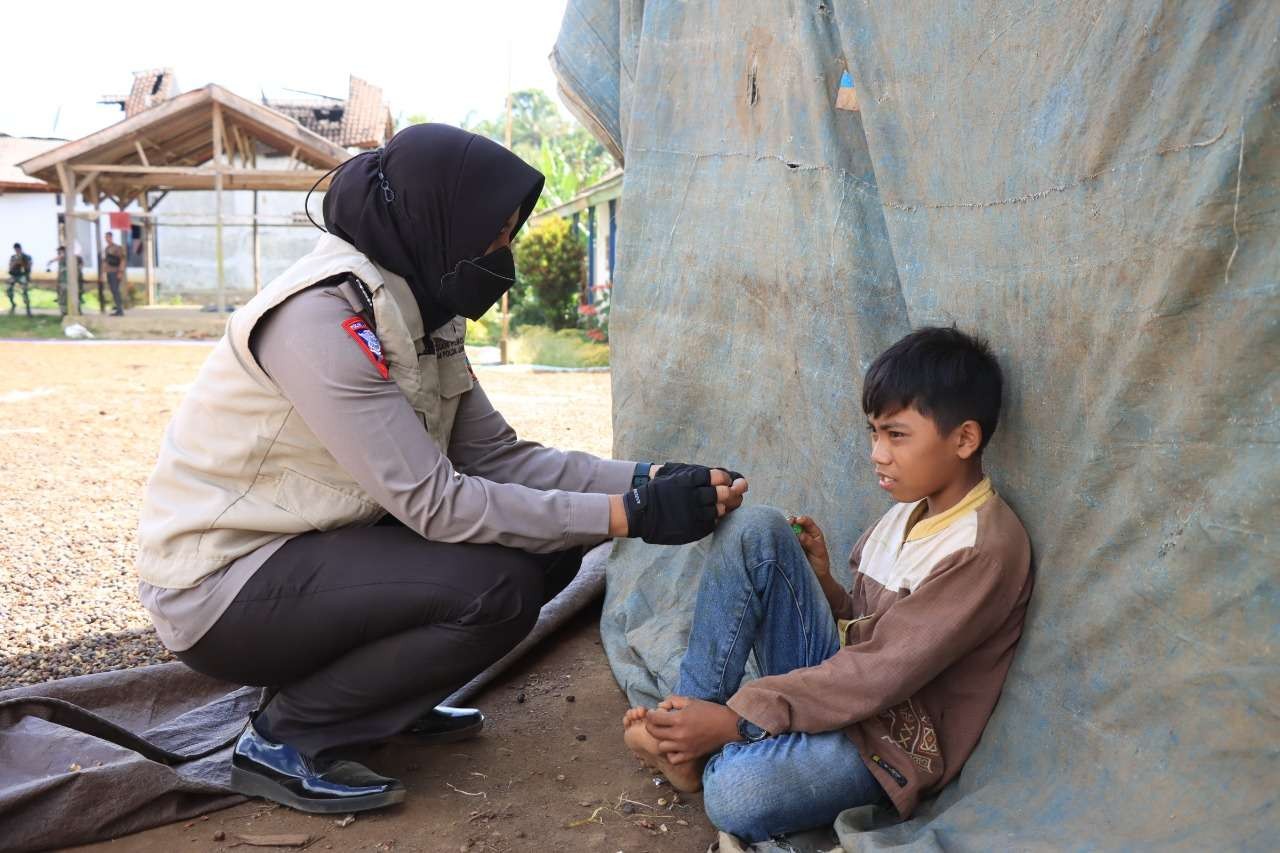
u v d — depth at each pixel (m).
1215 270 1.59
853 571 2.47
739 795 2.03
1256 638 1.57
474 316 2.52
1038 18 1.98
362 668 2.39
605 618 3.54
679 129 3.53
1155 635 1.73
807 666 2.26
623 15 3.83
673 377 3.54
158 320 22.17
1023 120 2.04
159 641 3.72
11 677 3.37
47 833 2.22
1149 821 1.68
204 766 2.64
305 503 2.37
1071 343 1.93
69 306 22.38
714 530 2.36
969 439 2.07
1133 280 1.76
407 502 2.28
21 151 35.12
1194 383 1.65
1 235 32.88
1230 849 1.54
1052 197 1.96
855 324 2.66
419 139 2.39
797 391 2.97
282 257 28.16
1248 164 1.53
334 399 2.22
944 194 2.32
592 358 17.02
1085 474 1.87
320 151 23.30
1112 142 1.80
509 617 2.38
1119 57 1.77
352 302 2.31
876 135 2.52
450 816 2.40
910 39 2.38
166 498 2.41
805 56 2.77
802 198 2.87
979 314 2.22
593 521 2.33
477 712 2.84
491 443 2.82
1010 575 2.04
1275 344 1.52
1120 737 1.79
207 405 2.35
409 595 2.31
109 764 2.33
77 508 5.84
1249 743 1.58
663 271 3.59
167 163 24.78
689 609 3.25
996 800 1.97
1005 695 2.07
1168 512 1.71
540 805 2.46
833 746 2.08
